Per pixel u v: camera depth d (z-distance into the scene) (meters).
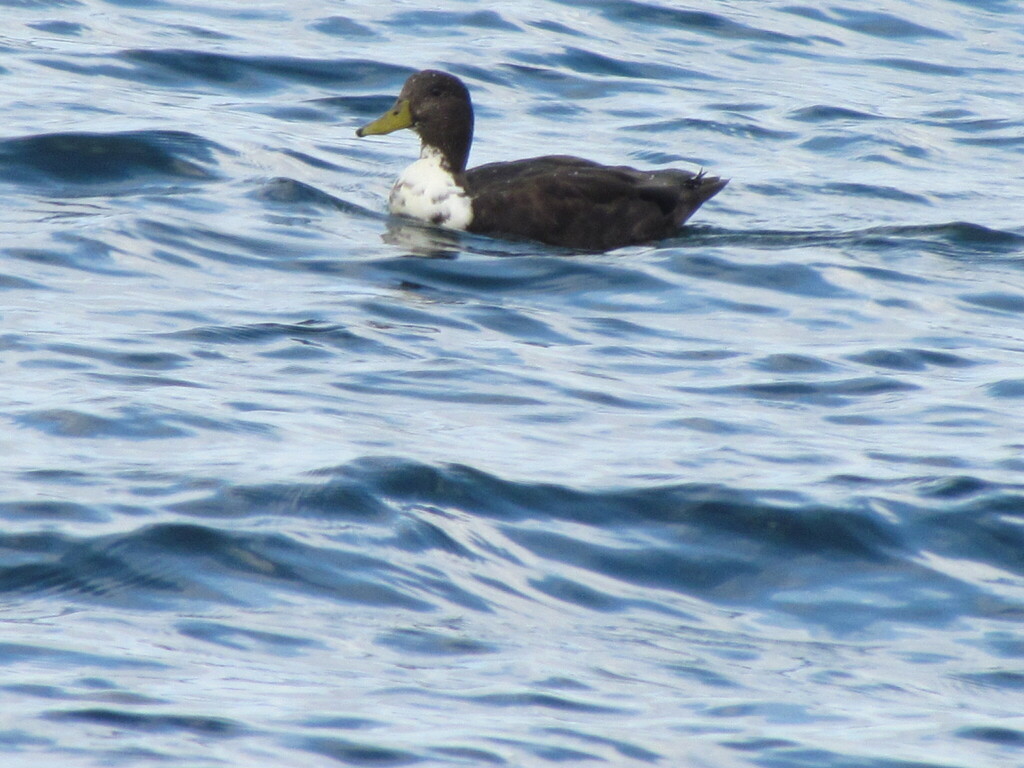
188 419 11.52
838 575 9.99
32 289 14.51
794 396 13.23
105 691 7.96
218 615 8.88
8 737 7.50
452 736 7.79
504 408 12.45
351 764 7.51
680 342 14.64
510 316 15.05
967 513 10.73
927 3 31.11
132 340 13.34
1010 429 12.52
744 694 8.48
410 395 12.60
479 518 10.27
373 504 10.23
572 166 18.47
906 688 8.69
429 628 8.96
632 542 10.20
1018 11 31.28
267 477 10.45
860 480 11.19
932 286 16.64
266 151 19.86
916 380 13.75
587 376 13.43
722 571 9.98
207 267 15.79
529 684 8.38
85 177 18.25
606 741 7.86
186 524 9.76
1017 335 15.28
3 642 8.38
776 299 16.06
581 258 16.95
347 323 14.30
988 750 8.01
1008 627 9.48
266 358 13.23
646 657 8.86
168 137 19.50
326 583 9.34
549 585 9.64
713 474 11.13
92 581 9.12
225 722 7.76
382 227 17.81
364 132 18.45
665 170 18.80
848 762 7.81
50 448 10.84
